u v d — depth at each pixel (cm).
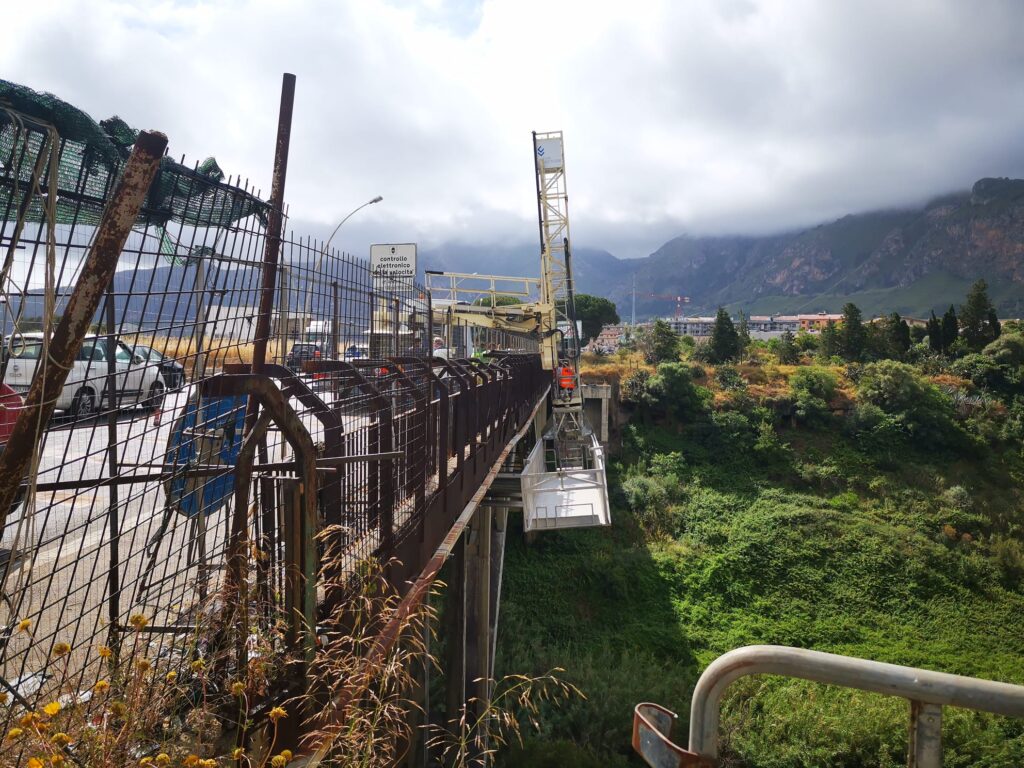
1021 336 4469
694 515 2842
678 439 3534
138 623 221
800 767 1380
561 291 2867
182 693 225
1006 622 2303
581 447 2425
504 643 1823
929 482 3212
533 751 1270
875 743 1412
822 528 2683
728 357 4603
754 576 2455
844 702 1534
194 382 249
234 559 246
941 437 3416
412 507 561
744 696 1557
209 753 222
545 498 1498
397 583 467
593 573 2330
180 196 275
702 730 170
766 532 2655
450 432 838
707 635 2155
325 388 407
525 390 1953
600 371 3931
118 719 206
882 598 2391
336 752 267
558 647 1947
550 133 2845
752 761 1393
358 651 317
